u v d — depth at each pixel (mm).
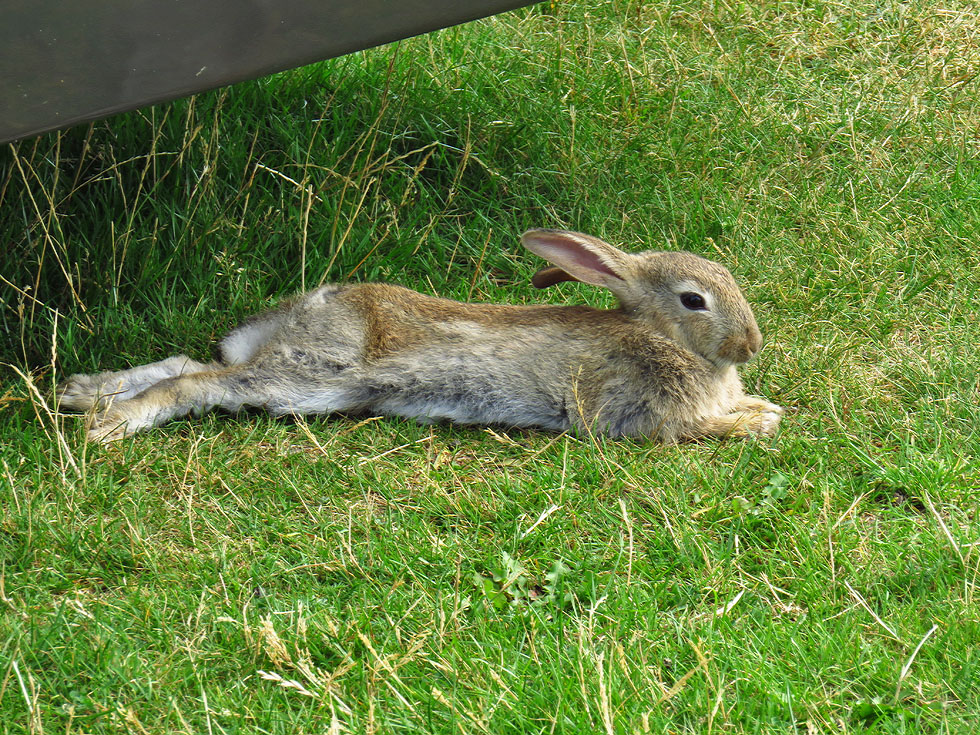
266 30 3277
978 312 4973
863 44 7043
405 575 3496
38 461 3951
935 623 3164
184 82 3326
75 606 3264
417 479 4027
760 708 2916
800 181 5926
